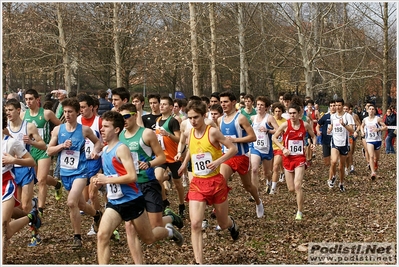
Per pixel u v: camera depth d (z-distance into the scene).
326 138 13.85
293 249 7.27
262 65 27.98
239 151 8.36
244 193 11.69
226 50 25.42
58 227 8.40
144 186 6.74
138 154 6.69
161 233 6.39
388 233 8.04
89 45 29.73
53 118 9.39
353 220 8.98
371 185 12.80
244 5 22.23
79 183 7.25
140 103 9.07
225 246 7.43
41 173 8.53
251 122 10.68
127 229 5.93
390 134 20.23
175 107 11.43
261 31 24.59
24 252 7.06
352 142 14.25
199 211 6.33
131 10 21.70
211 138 6.47
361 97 36.78
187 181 13.09
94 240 7.64
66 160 7.36
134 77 32.91
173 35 19.72
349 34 26.86
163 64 21.84
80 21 24.67
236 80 36.09
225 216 6.73
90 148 7.88
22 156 6.48
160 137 8.80
